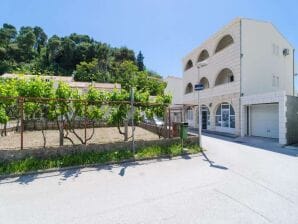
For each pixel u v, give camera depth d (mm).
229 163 8344
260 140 14453
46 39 90875
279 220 4039
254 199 4980
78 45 76375
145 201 4852
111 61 81312
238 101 17578
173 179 6398
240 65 17594
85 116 9227
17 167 6930
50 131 16984
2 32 73062
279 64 20250
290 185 5926
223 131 20172
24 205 4648
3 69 56438
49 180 6281
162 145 10031
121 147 9031
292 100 13422
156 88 44688
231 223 3914
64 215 4203
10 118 9289
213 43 22000
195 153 10000
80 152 8273
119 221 3973
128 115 10359
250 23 18203
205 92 23156
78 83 37562
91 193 5316
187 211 4371
